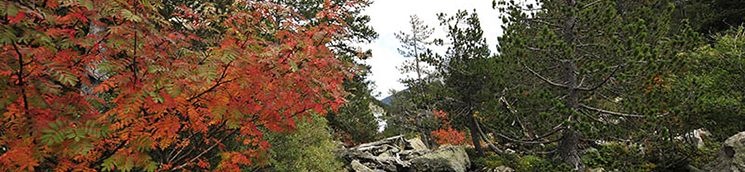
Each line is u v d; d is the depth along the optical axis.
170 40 3.46
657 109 9.34
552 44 10.05
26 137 2.44
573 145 10.44
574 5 10.94
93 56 2.96
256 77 3.25
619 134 9.62
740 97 10.15
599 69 9.34
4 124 2.87
